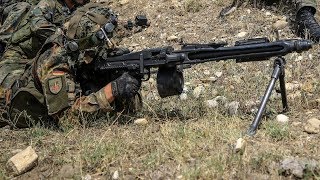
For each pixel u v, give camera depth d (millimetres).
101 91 4148
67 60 4188
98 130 4148
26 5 5395
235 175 3320
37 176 3654
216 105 4414
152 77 5305
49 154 3873
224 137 3756
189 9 6699
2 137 4344
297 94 4438
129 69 4043
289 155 3484
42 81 4199
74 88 4199
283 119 3975
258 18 6168
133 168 3549
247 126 3957
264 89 4652
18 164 3672
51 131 4250
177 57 3852
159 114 4352
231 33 6047
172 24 6500
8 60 5031
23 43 5133
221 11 6418
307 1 5609
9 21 5355
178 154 3600
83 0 5500
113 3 7316
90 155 3689
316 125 3811
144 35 6391
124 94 4062
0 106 4598
